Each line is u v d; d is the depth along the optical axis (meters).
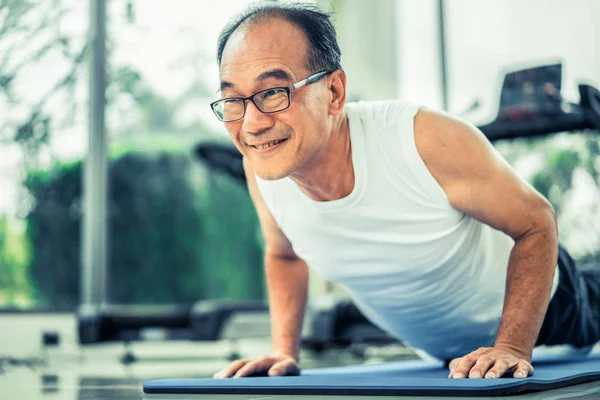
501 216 1.86
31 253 6.45
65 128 6.23
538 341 2.42
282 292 2.31
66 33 6.23
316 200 1.96
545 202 1.90
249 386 1.69
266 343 6.30
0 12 6.05
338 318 4.95
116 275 7.61
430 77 6.82
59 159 6.34
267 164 1.75
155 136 7.31
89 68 6.24
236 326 5.20
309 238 2.06
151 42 6.74
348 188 1.92
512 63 6.56
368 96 6.81
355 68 6.78
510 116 4.31
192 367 3.73
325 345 5.11
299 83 1.72
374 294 2.20
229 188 7.82
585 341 2.62
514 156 6.41
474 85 6.66
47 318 5.85
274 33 1.73
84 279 6.16
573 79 6.37
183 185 7.71
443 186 1.87
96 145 6.22
